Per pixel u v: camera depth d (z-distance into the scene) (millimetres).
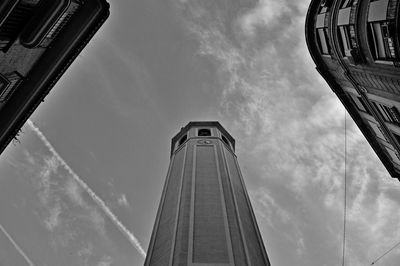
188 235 22703
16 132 18359
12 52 15180
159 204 29922
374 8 18984
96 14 16562
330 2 25641
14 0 13109
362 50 21312
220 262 20531
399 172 31453
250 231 25406
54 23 15430
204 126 45312
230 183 29953
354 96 29000
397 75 19328
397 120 23484
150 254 23406
